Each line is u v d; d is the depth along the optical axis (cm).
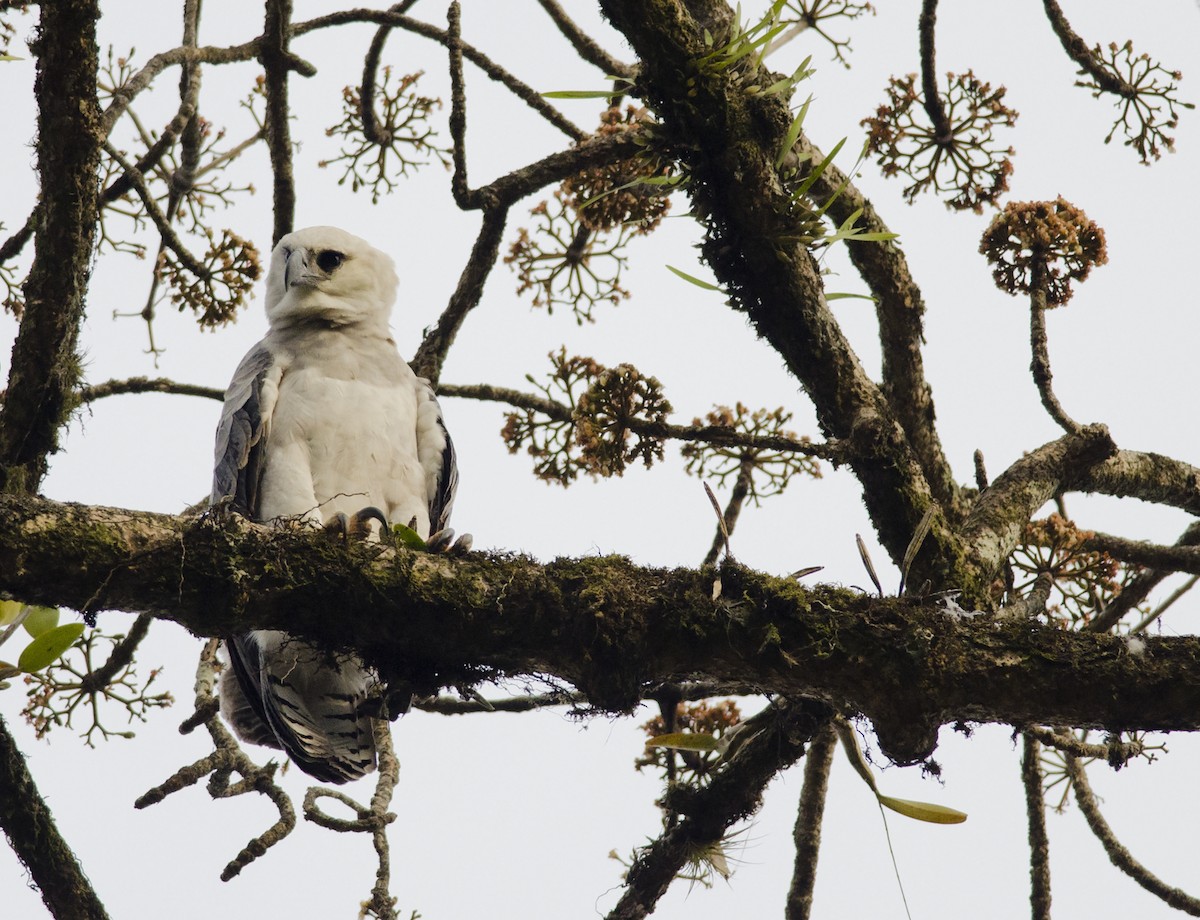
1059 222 1024
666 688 1014
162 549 690
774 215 905
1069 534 1059
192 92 1112
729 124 893
